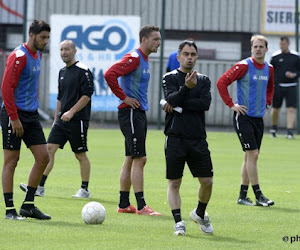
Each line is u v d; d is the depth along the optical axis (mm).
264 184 34688
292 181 35938
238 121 28656
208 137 60219
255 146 28344
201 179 21500
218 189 32531
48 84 70562
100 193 30781
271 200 29297
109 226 22781
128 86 25906
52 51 66375
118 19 66688
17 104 23297
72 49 29578
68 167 40000
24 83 23266
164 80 21688
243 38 72062
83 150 29484
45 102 70750
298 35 66625
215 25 72000
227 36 72062
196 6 71938
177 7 71875
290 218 25047
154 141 55438
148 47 26031
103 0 71438
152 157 45281
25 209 23797
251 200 29578
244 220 24547
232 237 21359
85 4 71312
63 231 21656
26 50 23172
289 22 71562
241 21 71812
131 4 71500
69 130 29422
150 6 71375
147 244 19922
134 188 25781
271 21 71688
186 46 21547
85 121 29578
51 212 25359
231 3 71875
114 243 19984
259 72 28719
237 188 32969
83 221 23422
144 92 26125
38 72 23562
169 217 24984
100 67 66875
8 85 22781
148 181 34750
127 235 21250
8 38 72188
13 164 23656
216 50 72062
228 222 24125
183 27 71938
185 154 21391
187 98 21297
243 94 28703
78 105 28703
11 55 22969
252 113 28578
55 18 66375
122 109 25938
